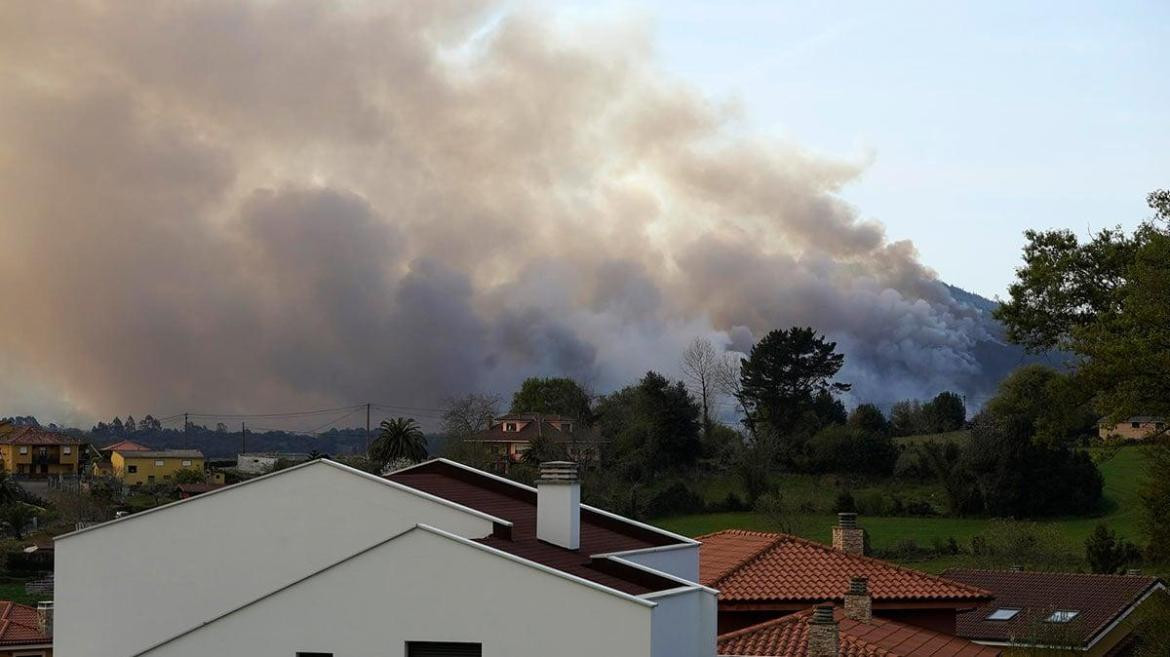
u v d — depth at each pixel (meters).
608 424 127.69
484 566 24.20
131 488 141.75
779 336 134.25
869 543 84.12
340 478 31.33
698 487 110.75
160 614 32.62
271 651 25.39
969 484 95.56
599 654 23.31
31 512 112.81
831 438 112.19
